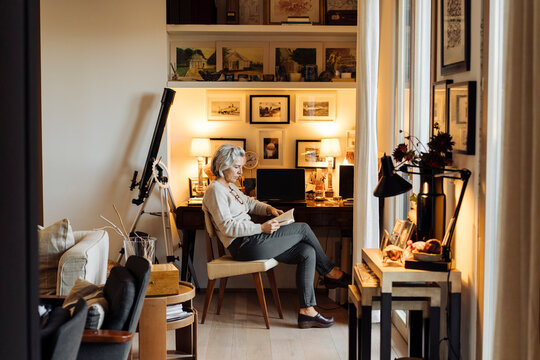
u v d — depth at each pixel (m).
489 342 2.75
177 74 5.34
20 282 1.06
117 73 5.19
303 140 5.45
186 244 4.97
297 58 5.39
